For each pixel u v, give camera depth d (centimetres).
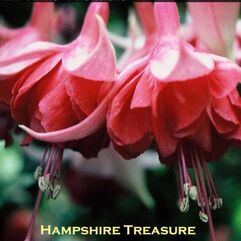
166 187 43
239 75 25
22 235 42
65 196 43
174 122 25
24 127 25
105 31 25
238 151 42
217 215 42
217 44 31
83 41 27
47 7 31
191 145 27
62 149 27
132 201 43
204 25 31
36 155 41
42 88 26
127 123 25
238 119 26
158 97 25
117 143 25
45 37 31
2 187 42
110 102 25
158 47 26
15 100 26
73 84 25
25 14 44
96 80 25
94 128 25
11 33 31
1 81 27
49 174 27
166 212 43
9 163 42
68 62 26
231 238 42
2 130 30
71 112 26
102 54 25
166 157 26
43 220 43
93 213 42
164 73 24
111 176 39
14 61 27
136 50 32
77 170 40
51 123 26
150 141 25
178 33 26
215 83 25
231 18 31
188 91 25
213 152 27
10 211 43
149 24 30
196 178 26
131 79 25
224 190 42
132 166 39
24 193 43
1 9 44
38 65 26
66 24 41
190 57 23
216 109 25
